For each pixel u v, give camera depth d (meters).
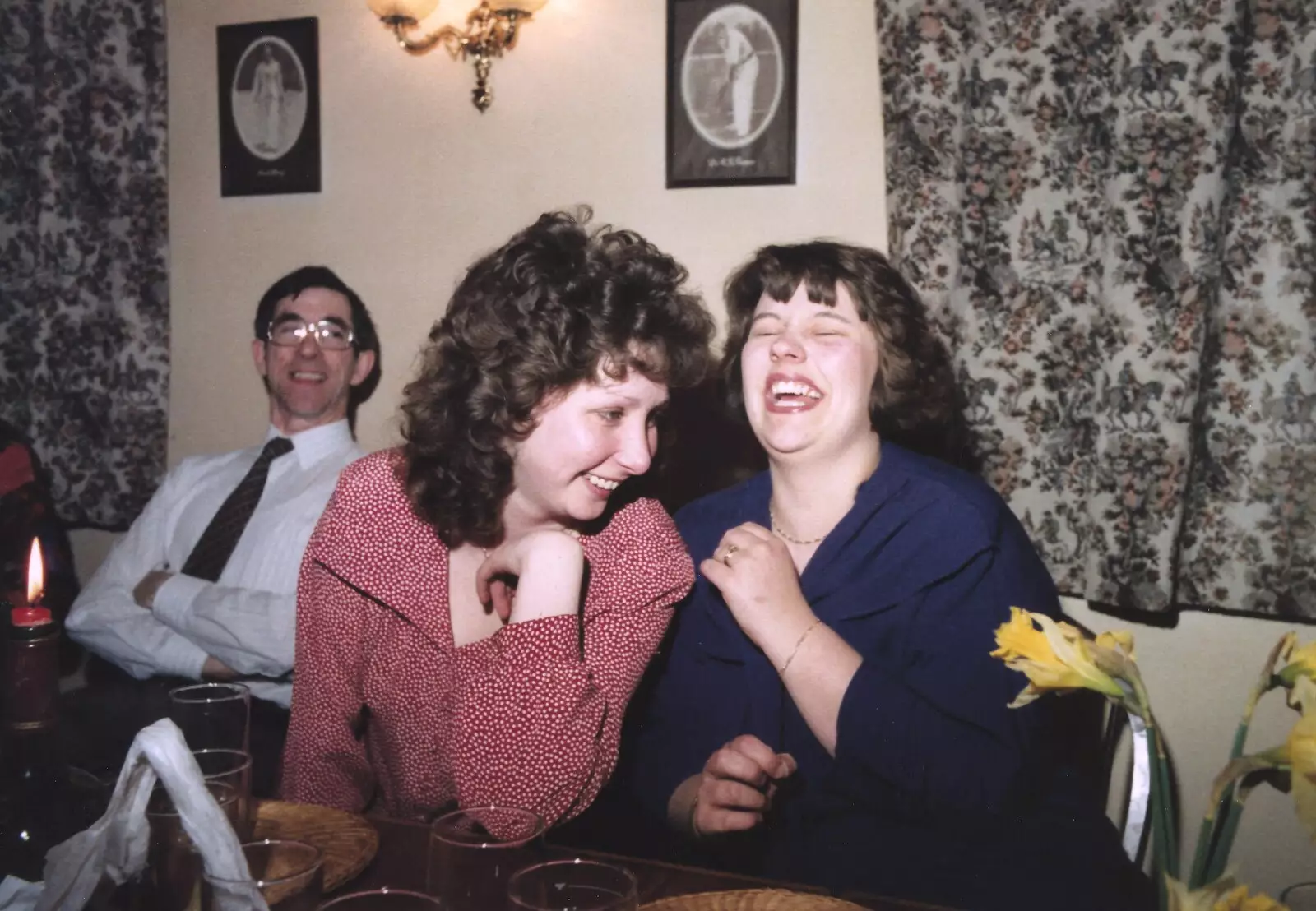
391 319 2.48
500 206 2.38
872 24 2.09
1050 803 1.39
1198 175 1.79
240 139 2.56
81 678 2.72
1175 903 0.60
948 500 1.45
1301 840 1.93
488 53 2.33
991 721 1.37
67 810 0.94
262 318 2.36
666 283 1.35
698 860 1.47
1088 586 1.91
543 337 1.26
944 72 1.95
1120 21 1.85
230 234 2.60
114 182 2.62
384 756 1.44
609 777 1.22
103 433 2.68
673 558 1.41
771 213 2.17
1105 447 1.88
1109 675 0.65
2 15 2.63
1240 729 0.64
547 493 1.35
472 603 1.39
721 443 2.12
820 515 1.54
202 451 2.66
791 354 1.51
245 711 1.13
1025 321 1.95
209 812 0.75
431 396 1.33
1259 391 1.84
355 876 0.95
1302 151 1.79
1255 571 1.86
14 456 2.48
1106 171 1.88
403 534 1.38
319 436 2.31
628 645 1.35
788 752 1.46
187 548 2.31
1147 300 1.83
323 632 1.40
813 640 1.38
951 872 1.34
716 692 1.50
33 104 2.65
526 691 1.14
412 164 2.44
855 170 2.11
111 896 0.83
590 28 2.28
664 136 2.24
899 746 1.33
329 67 2.50
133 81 2.59
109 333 2.65
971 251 1.96
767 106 2.15
